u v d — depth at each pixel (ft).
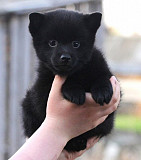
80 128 13.94
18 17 25.43
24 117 17.34
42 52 15.71
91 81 14.88
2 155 25.53
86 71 15.07
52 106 13.73
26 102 17.16
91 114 13.83
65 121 13.64
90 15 15.75
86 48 15.37
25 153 12.91
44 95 15.70
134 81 54.44
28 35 25.58
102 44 26.22
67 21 15.23
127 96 57.82
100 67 15.21
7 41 25.43
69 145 15.93
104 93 13.64
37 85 16.02
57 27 15.15
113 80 14.56
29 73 25.53
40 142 13.20
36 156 12.91
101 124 16.06
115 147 46.29
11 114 25.58
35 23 15.89
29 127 17.15
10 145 25.63
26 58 25.63
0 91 25.43
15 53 25.59
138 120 61.36
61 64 14.67
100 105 13.60
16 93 25.61
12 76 25.62
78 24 15.30
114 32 82.79
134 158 46.29
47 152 13.10
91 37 15.71
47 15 15.85
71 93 13.70
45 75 15.88
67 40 15.12
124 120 60.85
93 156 43.96
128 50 83.61
